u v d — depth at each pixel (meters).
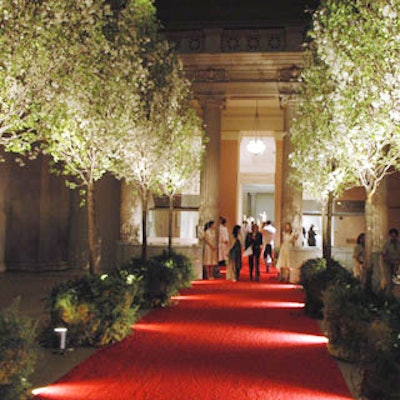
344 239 22.06
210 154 19.67
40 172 18.33
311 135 12.66
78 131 9.78
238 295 14.91
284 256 18.33
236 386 6.48
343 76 8.71
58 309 8.30
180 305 12.91
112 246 21.14
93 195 10.29
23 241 18.28
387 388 5.56
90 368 7.14
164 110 13.91
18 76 7.76
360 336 7.49
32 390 6.19
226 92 19.67
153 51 13.33
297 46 19.31
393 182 19.20
